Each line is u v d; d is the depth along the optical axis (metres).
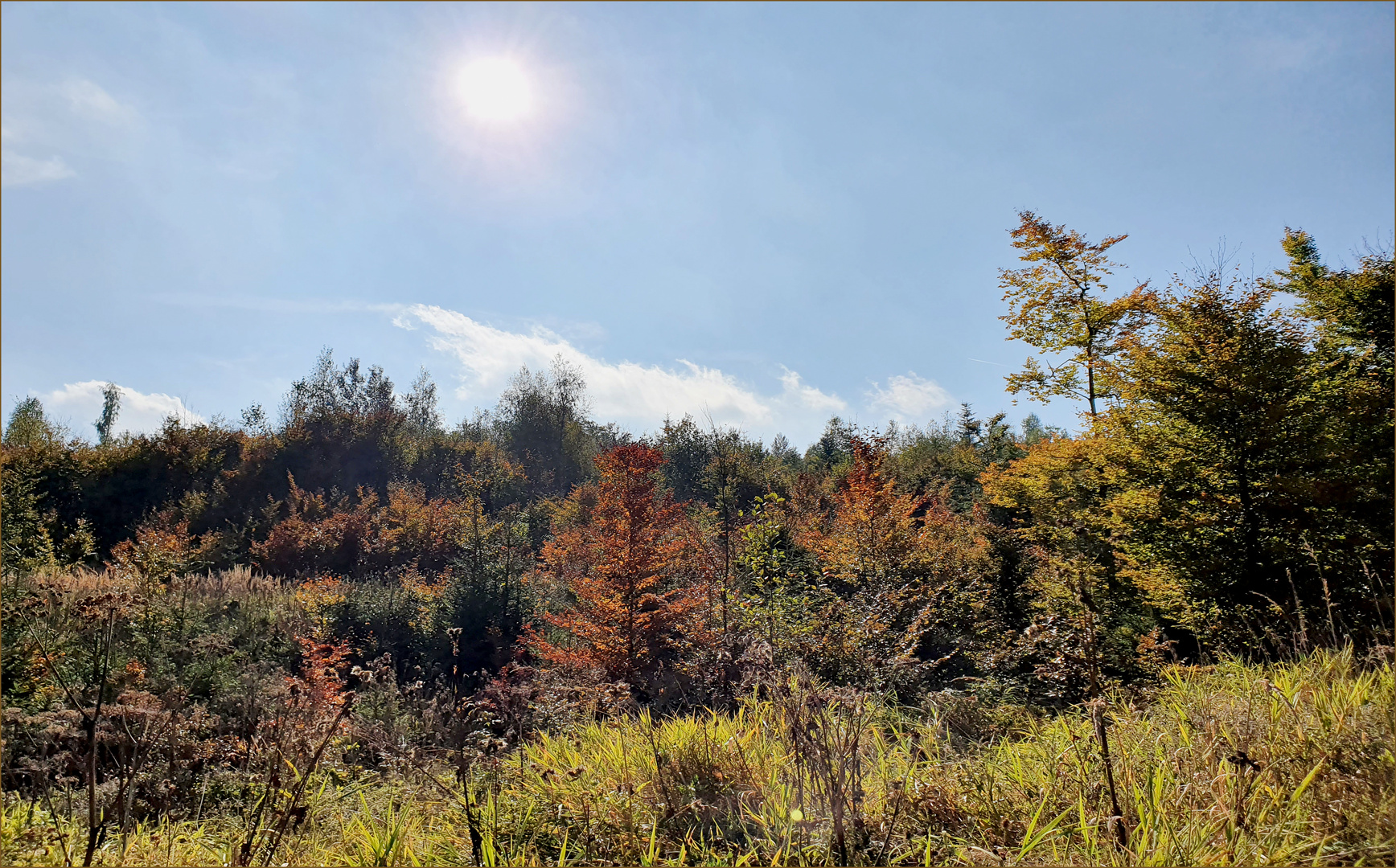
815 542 15.78
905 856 3.01
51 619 8.42
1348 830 2.71
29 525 17.86
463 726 4.27
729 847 3.20
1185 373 10.48
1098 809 3.14
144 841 3.53
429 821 3.92
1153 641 6.93
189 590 13.45
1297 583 8.84
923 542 16.66
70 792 4.68
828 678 7.76
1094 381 19.12
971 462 31.06
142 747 5.39
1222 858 2.57
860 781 3.48
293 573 20.73
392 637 15.69
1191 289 11.71
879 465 17.09
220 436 32.53
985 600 12.78
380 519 24.03
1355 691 3.71
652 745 4.05
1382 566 8.49
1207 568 9.84
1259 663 5.55
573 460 40.28
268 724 5.95
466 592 16.94
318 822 4.21
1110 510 13.08
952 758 4.33
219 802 5.04
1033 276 20.50
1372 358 12.85
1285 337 10.24
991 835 3.13
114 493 27.31
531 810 3.73
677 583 13.45
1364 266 15.16
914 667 7.65
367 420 36.78
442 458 36.94
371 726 7.25
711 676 7.46
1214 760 3.44
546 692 7.65
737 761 4.10
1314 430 9.59
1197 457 10.62
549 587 17.98
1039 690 6.40
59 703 6.92
